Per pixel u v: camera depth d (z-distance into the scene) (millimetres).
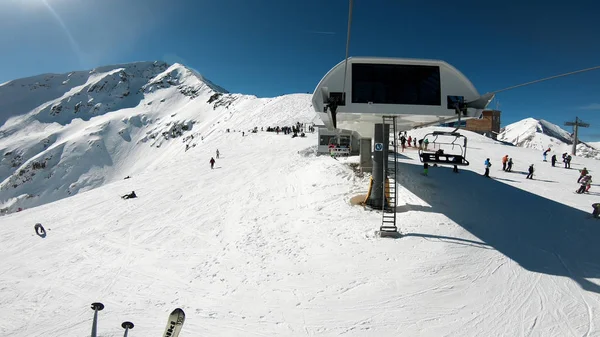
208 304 9352
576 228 13352
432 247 11180
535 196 17172
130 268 12609
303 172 22562
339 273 10172
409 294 8992
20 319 9352
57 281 11922
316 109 11781
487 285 9336
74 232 17859
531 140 159750
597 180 21719
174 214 19125
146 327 8445
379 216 13977
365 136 20109
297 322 8219
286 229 14211
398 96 11680
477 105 11703
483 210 14523
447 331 7688
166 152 129125
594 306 8484
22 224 20062
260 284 10102
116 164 136875
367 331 7781
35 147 157875
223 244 13898
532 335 7512
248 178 25281
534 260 10711
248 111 97312
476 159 29469
